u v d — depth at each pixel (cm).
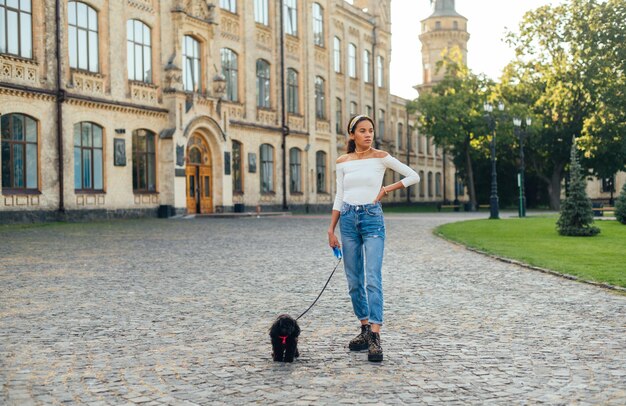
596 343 691
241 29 4325
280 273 1273
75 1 3148
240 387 539
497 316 844
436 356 640
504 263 1440
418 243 1955
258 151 4450
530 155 5794
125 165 3391
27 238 2059
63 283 1129
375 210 655
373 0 6188
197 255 1598
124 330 765
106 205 3281
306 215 4306
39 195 2927
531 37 5528
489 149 5616
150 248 1767
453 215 4316
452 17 8019
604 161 5475
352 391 527
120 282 1145
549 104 5441
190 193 3853
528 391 523
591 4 5244
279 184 4675
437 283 1141
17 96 2823
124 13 3409
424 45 8150
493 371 584
